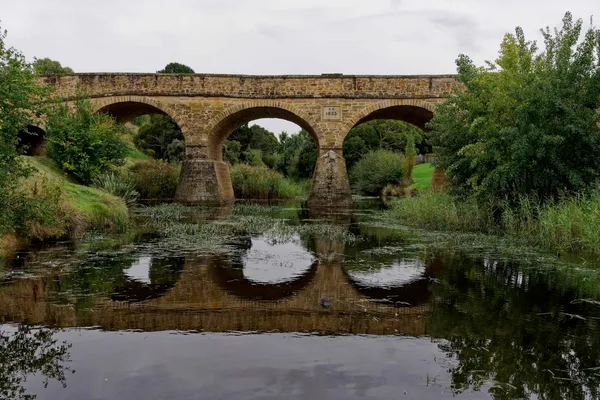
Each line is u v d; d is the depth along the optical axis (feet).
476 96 47.34
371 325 17.49
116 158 70.38
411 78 87.25
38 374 13.05
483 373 13.28
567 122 39.14
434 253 32.86
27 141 90.38
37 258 29.66
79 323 17.47
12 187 30.25
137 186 99.86
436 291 22.43
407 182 117.08
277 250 34.14
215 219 57.00
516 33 45.98
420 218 52.95
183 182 88.17
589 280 24.82
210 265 28.27
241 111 90.17
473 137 49.37
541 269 27.40
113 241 37.27
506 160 43.42
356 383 12.55
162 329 16.88
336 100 88.38
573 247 33.96
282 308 19.56
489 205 45.98
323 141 88.84
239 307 19.70
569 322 17.81
